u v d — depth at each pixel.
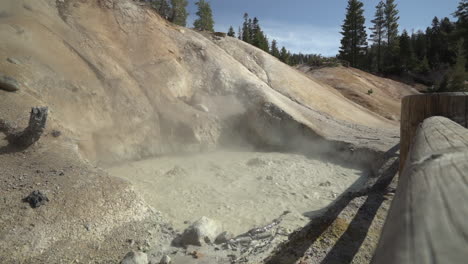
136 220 5.55
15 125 7.23
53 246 4.36
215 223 5.76
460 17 50.78
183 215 6.76
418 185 0.81
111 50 14.77
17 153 6.51
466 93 2.39
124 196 5.88
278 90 20.22
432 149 1.09
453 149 1.02
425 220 0.59
